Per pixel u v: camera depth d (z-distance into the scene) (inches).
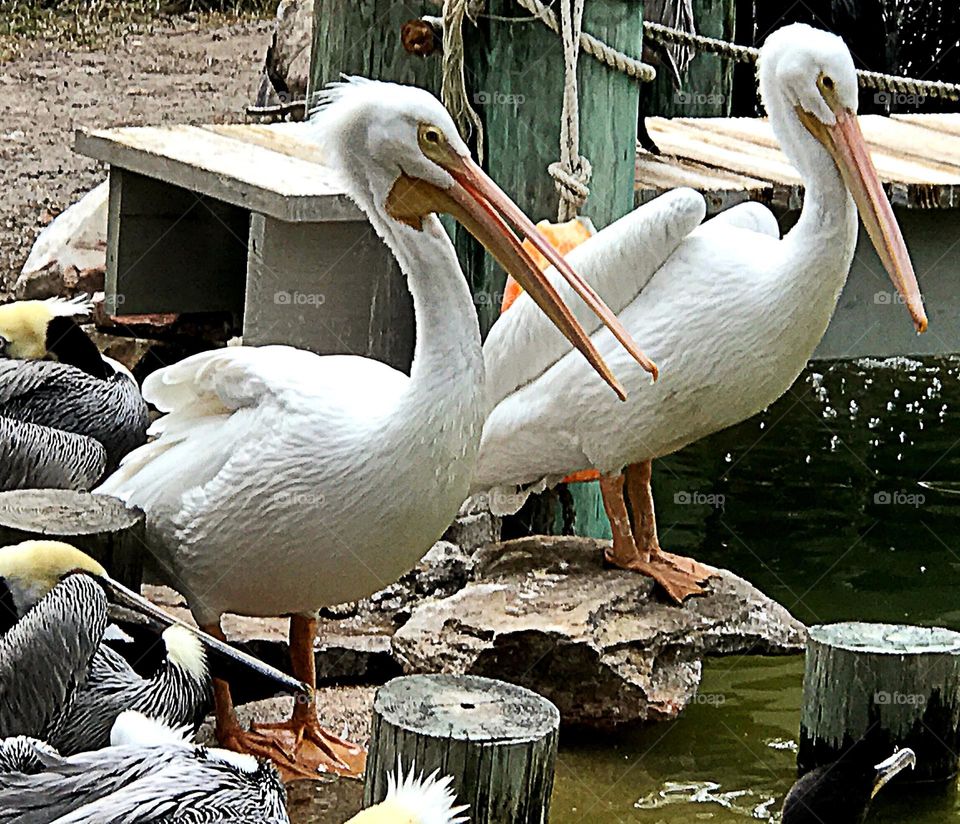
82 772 162.7
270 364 209.3
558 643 226.5
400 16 289.1
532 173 285.6
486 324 292.4
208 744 221.3
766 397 245.6
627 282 242.7
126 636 210.4
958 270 353.4
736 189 312.7
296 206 283.7
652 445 245.3
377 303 298.0
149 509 213.3
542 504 285.3
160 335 370.9
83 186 527.8
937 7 509.7
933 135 397.7
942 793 221.1
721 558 300.0
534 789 182.4
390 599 258.7
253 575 209.3
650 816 212.2
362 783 212.1
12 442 260.4
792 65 243.6
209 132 344.8
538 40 281.1
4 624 197.8
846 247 240.2
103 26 765.3
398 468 202.7
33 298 391.5
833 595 284.5
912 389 400.8
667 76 405.4
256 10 816.9
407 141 207.0
